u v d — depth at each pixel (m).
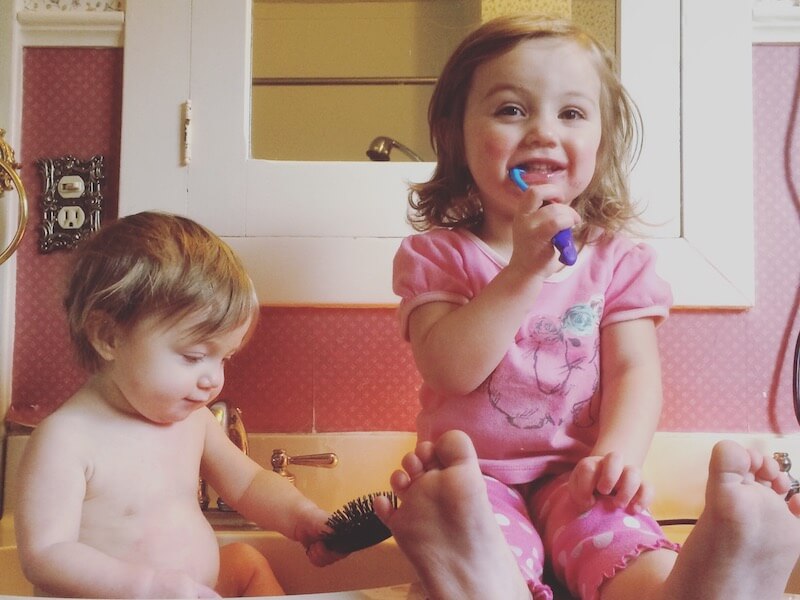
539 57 0.82
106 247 0.77
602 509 0.68
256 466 0.90
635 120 1.04
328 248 1.06
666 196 1.06
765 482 0.54
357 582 0.90
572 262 0.71
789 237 1.08
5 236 1.08
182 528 0.77
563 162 0.81
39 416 1.05
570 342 0.83
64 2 1.11
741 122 1.07
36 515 0.70
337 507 1.03
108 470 0.75
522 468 0.81
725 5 1.08
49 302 1.08
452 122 0.92
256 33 1.11
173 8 1.10
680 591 0.53
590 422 0.84
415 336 0.83
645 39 1.08
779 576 0.52
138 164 1.08
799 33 1.09
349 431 1.06
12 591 0.89
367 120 1.09
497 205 0.87
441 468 0.58
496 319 0.75
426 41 1.11
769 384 1.06
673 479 1.03
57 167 1.10
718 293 1.05
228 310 0.75
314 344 1.07
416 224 1.01
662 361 1.06
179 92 1.09
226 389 1.07
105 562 0.67
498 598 0.56
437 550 0.56
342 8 1.12
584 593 0.64
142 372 0.74
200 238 0.79
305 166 1.08
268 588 0.82
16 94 1.10
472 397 0.82
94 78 1.11
